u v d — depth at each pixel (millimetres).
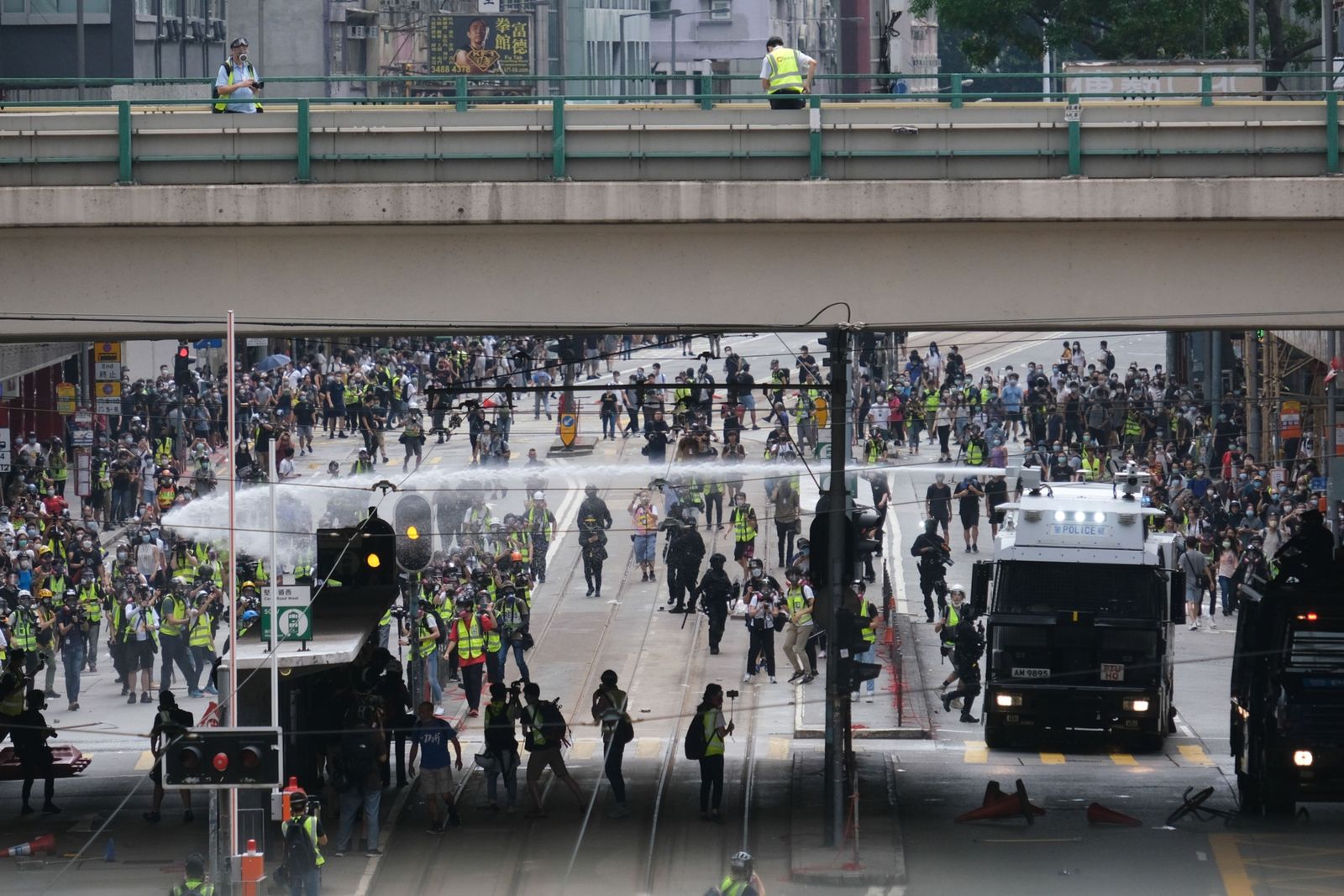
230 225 61062
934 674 90062
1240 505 108938
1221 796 69438
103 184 61469
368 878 57844
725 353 179625
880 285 62500
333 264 62500
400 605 91438
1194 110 61312
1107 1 177625
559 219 61156
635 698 85438
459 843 62781
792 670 89625
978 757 76750
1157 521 91062
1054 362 187000
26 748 67000
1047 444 128125
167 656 85062
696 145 61781
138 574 86375
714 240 62344
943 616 87375
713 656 91938
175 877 57750
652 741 78812
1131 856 60188
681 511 106438
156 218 61031
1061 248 62125
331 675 68125
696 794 69812
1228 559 101938
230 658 57438
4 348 126938
